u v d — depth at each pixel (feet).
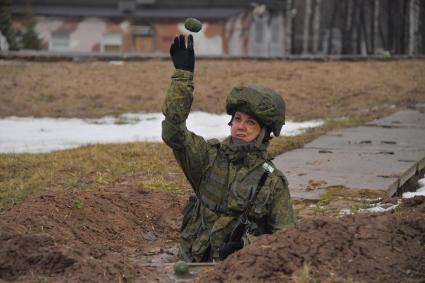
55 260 28.76
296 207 47.34
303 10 326.85
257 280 26.25
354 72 139.13
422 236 29.07
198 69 138.00
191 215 33.45
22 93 119.03
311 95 120.06
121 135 88.17
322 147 70.79
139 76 132.46
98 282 27.81
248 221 32.32
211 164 32.89
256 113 32.45
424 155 65.16
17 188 53.93
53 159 65.67
